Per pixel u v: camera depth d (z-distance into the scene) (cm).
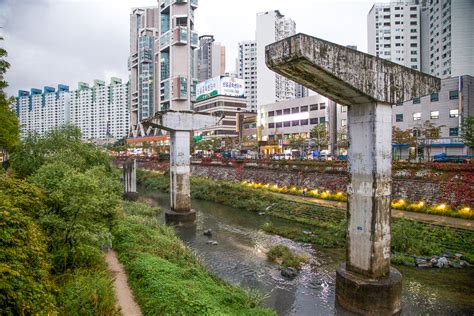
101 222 1775
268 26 13738
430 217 2911
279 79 14012
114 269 1723
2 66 2527
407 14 10969
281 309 1705
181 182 3750
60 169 1656
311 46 1353
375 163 1574
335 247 2702
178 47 14238
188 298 1316
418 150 5438
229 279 2080
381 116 1605
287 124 8012
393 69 1634
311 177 4522
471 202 2911
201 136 11412
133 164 5341
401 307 1636
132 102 17400
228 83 11581
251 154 7562
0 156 5725
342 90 1546
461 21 8344
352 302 1598
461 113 5212
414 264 2189
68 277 1330
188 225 3541
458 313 1625
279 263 2367
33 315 677
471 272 2073
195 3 14612
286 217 3666
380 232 1603
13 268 714
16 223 865
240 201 4453
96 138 19212
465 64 8312
